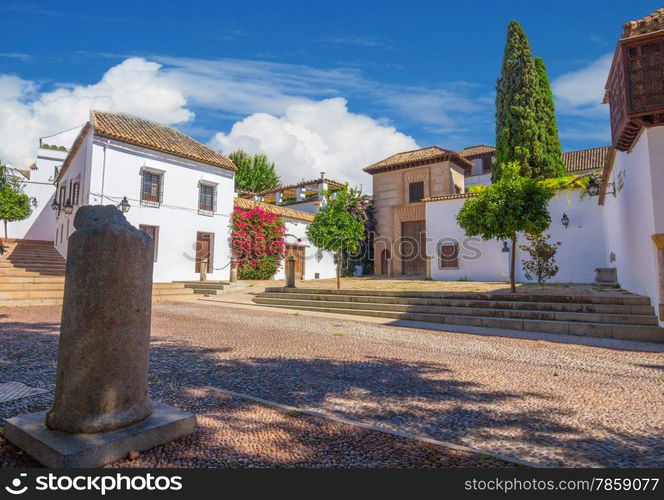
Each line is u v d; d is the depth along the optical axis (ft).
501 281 53.72
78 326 8.91
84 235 9.11
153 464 8.50
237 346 21.59
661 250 24.21
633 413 12.18
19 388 13.17
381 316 35.12
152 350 19.98
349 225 48.78
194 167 60.08
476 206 36.14
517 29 64.90
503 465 8.69
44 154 94.94
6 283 40.09
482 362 18.99
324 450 9.30
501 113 65.41
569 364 18.76
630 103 23.82
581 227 48.37
